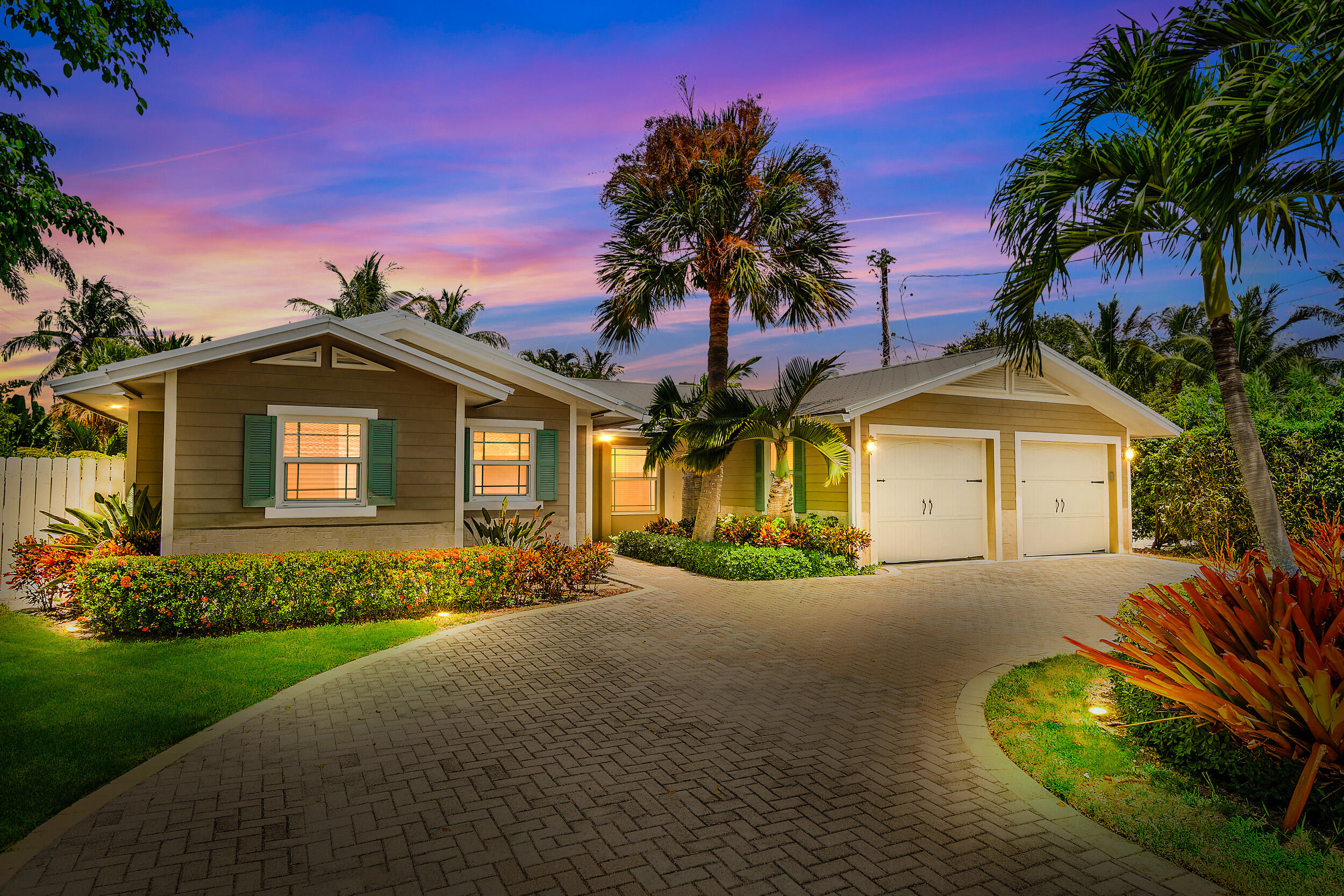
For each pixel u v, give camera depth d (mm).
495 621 8695
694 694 5980
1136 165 5625
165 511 9039
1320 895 3062
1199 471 15336
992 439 14977
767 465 15453
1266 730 3902
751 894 3107
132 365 8727
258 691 5879
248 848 3463
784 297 13602
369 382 10156
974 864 3355
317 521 9805
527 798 4031
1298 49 4414
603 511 17391
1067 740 4867
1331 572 5438
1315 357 27469
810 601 10156
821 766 4512
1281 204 5426
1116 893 3121
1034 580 12211
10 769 4324
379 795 4051
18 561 9000
